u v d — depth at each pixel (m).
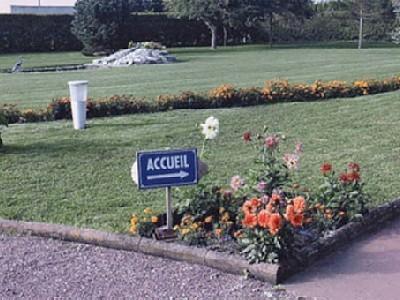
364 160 5.95
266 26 32.06
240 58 22.06
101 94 11.82
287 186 4.19
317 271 3.50
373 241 3.96
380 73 14.40
